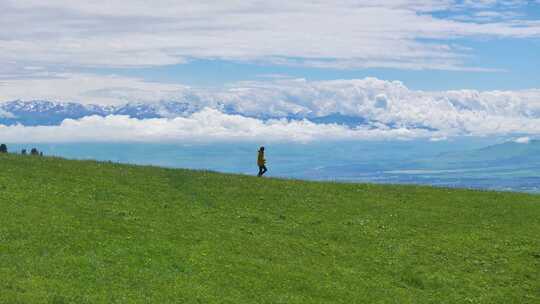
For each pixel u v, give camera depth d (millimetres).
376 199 58219
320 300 35031
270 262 39625
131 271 33562
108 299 29266
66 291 29266
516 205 59500
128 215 44031
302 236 46250
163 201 50125
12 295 27594
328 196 57875
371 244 46188
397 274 41656
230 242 41875
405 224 51312
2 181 47781
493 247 47625
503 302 39281
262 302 33094
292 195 57031
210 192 55156
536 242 49219
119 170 59500
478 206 58406
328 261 41875
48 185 48906
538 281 43000
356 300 36062
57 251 34531
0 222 37406
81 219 40875
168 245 38688
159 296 31047
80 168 57812
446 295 39375
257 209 51656
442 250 46219
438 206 57344
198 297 31781
